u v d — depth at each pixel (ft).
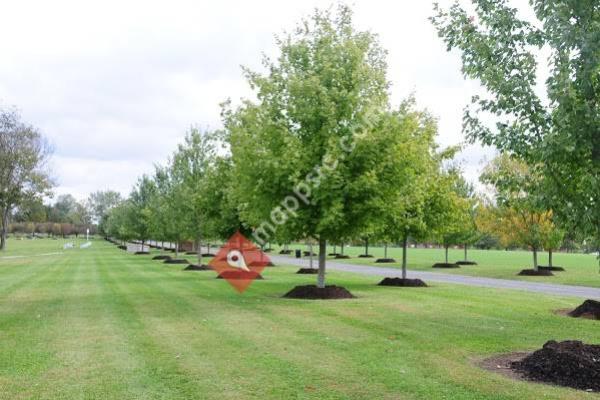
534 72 28.55
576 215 27.40
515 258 193.26
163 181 146.51
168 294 61.36
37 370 26.58
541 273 106.11
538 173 29.55
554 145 25.53
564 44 25.76
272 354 29.96
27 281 79.66
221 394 22.72
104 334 35.99
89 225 567.59
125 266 118.83
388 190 52.95
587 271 120.67
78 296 59.31
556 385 24.07
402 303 53.31
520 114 28.50
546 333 37.17
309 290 58.23
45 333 36.42
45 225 515.09
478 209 124.06
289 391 23.13
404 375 25.61
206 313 45.68
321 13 57.47
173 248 235.81
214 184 94.53
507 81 28.12
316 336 35.24
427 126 70.95
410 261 164.25
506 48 28.99
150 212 156.87
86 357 29.30
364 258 181.47
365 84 54.34
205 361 28.35
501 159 108.47
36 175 215.92
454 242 136.46
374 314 45.29
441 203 76.23
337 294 57.88
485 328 38.88
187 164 113.91
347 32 57.31
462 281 88.94
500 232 110.32
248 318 42.80
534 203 28.86
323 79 54.13
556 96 25.44
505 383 24.27
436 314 45.75
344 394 22.72
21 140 213.87
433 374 25.82
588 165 26.71
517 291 68.90
